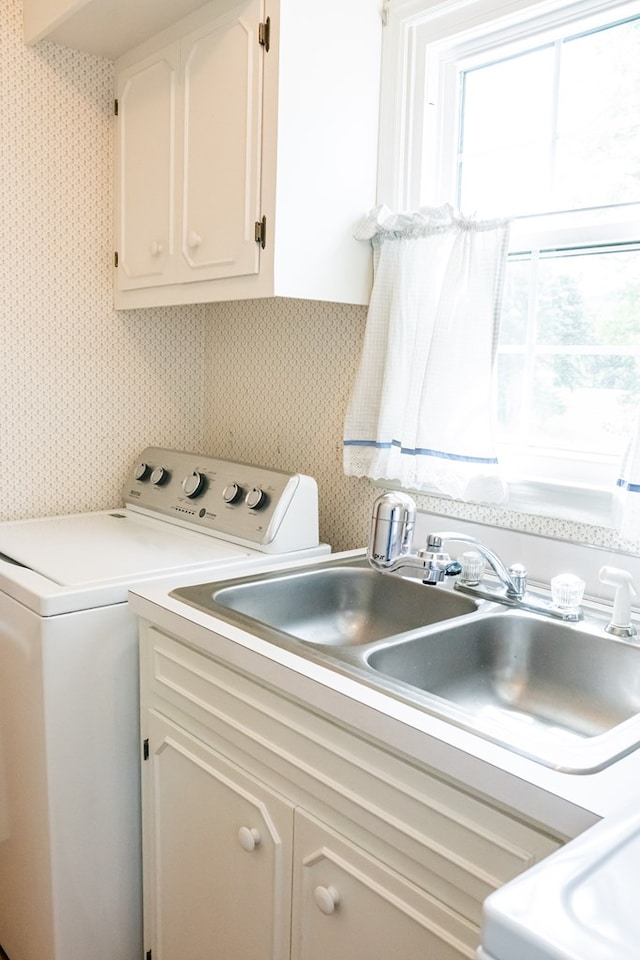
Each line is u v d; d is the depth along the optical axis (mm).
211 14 1740
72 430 2223
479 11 1618
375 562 1405
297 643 1232
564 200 1591
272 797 1223
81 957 1607
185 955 1508
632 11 1453
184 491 2088
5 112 1986
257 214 1643
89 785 1567
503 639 1406
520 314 1680
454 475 1651
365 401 1820
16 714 1598
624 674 1255
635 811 700
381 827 1031
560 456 1589
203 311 2477
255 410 2295
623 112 1497
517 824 864
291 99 1594
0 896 1814
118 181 2162
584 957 491
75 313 2184
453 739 920
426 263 1674
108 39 1994
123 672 1586
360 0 1714
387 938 1037
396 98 1762
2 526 2027
